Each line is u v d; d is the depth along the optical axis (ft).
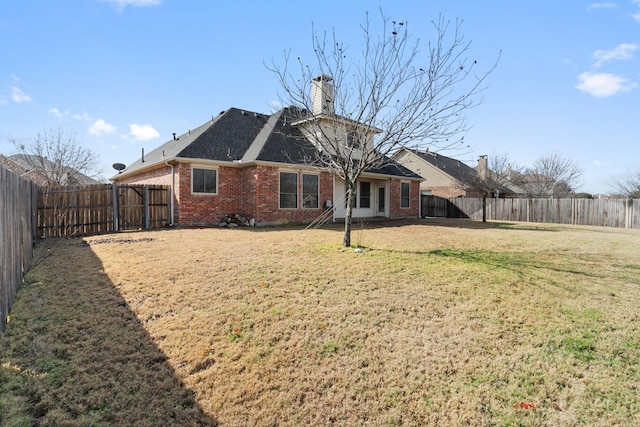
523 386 9.33
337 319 13.15
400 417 8.23
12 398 8.55
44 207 32.81
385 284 17.22
